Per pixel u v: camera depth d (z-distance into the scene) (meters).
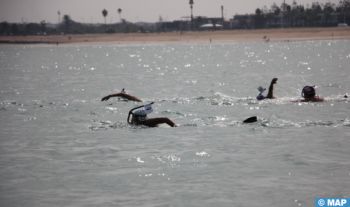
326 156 19.42
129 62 108.88
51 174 17.72
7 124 28.28
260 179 16.66
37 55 161.88
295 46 182.12
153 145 21.95
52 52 189.00
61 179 17.09
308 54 121.31
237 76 61.69
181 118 28.97
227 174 17.25
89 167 18.55
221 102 35.44
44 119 29.83
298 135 23.41
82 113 31.88
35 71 81.25
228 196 15.08
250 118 26.75
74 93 44.66
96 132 25.36
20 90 48.03
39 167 18.70
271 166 18.16
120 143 22.53
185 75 65.44
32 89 49.03
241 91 44.31
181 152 20.53
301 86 47.41
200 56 131.25
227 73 67.56
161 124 27.05
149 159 19.50
